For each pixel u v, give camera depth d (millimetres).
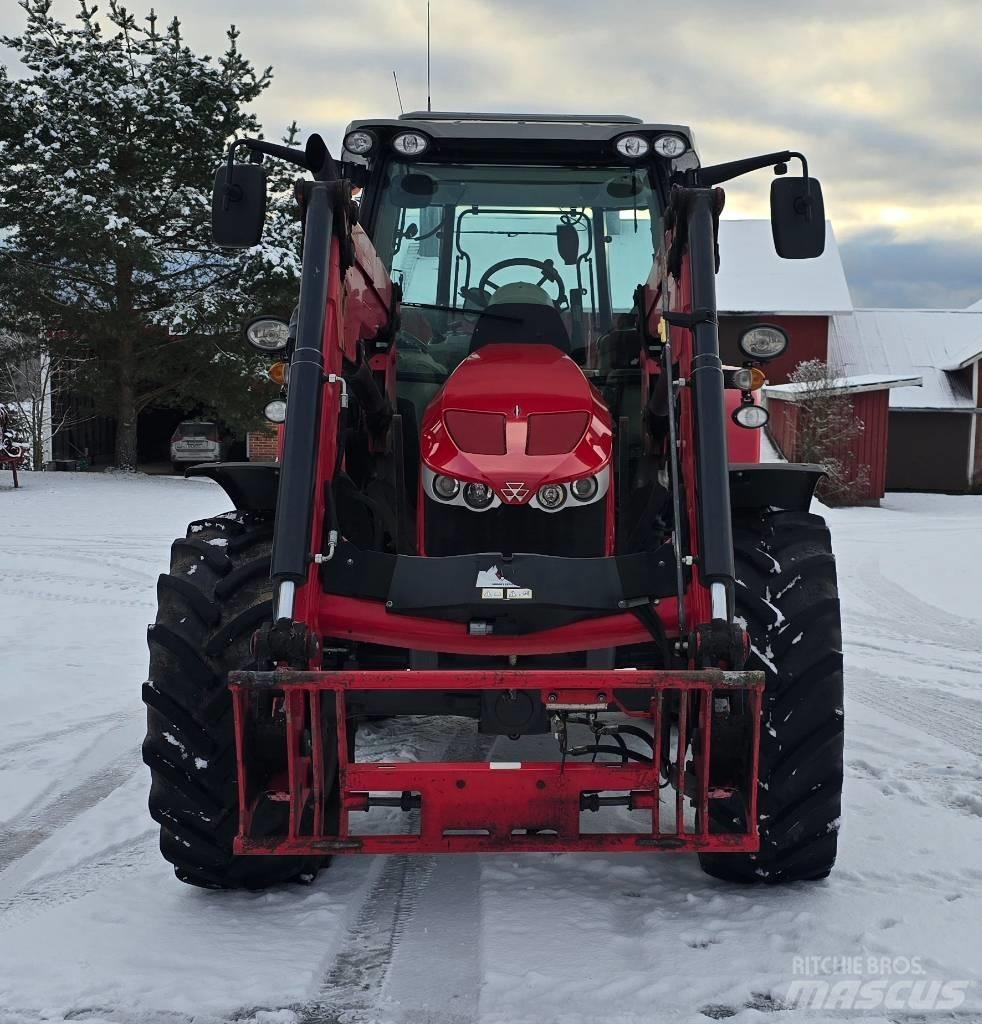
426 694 2863
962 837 3330
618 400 3850
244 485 3119
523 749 4312
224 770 2865
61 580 9250
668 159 3879
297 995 2379
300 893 2977
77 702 5246
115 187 18281
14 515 14320
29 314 19281
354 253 3133
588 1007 2311
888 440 28656
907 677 5961
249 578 3004
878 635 7281
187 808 2861
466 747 4375
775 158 3111
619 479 3248
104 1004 2350
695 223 2943
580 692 2711
